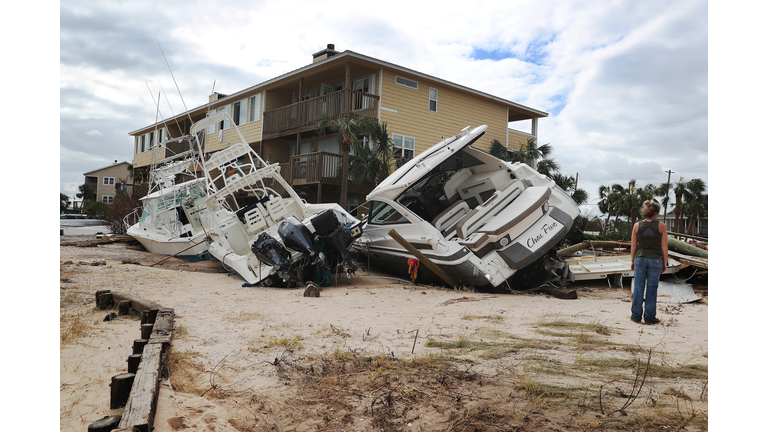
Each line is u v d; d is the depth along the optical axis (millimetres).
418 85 20469
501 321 5375
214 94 29109
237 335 4727
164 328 4574
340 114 18797
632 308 5328
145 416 2393
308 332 4848
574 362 3715
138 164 35531
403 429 2645
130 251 16328
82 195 69062
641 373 3402
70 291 7707
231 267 9602
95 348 4355
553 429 2562
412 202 10742
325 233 8641
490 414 2768
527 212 7809
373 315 5797
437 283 9125
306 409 2941
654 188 40906
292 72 21328
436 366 3635
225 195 10836
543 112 25234
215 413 2848
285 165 21344
